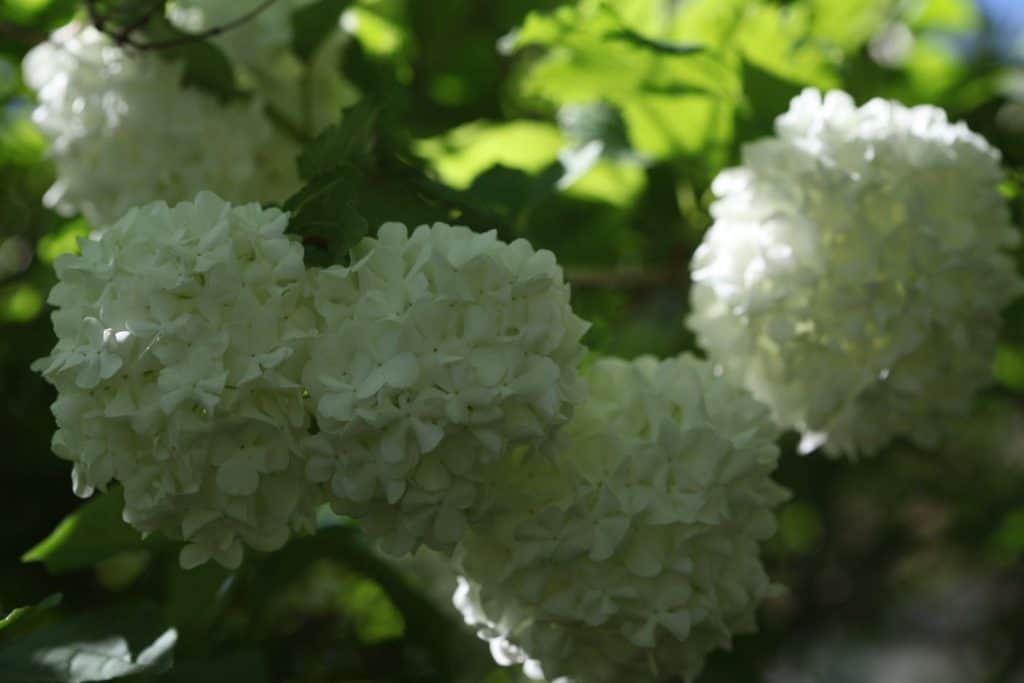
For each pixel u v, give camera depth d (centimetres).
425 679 83
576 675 70
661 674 70
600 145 81
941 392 75
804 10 85
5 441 84
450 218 71
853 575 101
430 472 65
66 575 84
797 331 73
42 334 85
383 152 72
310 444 65
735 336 74
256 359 65
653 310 87
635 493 68
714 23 83
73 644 69
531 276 66
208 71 78
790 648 100
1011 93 88
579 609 68
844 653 131
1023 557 108
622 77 81
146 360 65
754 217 74
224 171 78
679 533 68
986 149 74
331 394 65
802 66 82
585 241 85
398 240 66
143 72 78
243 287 65
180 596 76
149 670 69
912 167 73
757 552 71
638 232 86
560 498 68
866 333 72
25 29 82
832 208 73
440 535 65
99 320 65
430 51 86
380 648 83
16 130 89
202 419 65
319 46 80
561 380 66
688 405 69
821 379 73
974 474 106
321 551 81
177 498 66
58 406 66
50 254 86
